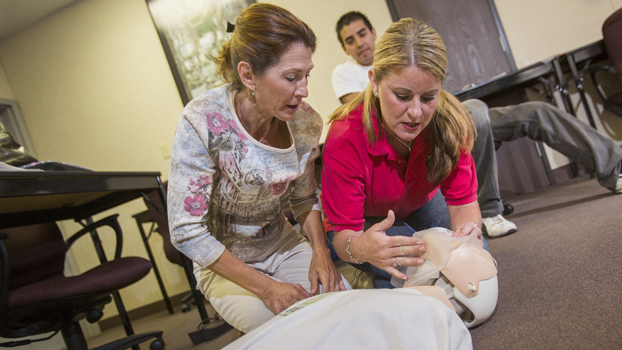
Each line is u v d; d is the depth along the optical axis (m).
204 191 1.01
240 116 1.00
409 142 1.08
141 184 1.86
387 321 0.67
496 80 2.66
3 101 4.10
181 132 0.97
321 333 0.66
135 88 3.98
